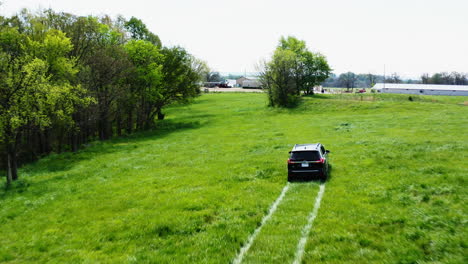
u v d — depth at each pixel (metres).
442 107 45.69
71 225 13.71
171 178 20.48
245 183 17.81
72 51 40.47
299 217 11.93
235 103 83.38
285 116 54.81
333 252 8.85
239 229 11.24
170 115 73.88
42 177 25.72
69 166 29.44
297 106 60.81
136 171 24.17
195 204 14.40
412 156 19.80
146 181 20.38
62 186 21.73
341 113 51.12
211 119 59.94
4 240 12.73
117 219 13.70
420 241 8.80
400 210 11.43
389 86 146.12
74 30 40.00
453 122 32.38
